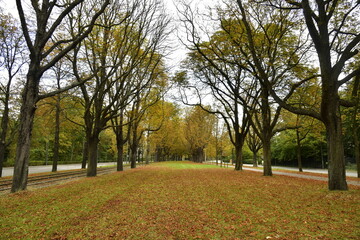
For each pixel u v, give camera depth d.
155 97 28.11
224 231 5.81
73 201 9.39
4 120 20.81
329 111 11.48
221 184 14.36
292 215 7.10
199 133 51.16
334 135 11.45
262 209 7.90
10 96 22.72
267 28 18.73
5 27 18.36
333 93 11.42
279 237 5.29
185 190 12.02
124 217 7.15
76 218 7.11
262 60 19.25
